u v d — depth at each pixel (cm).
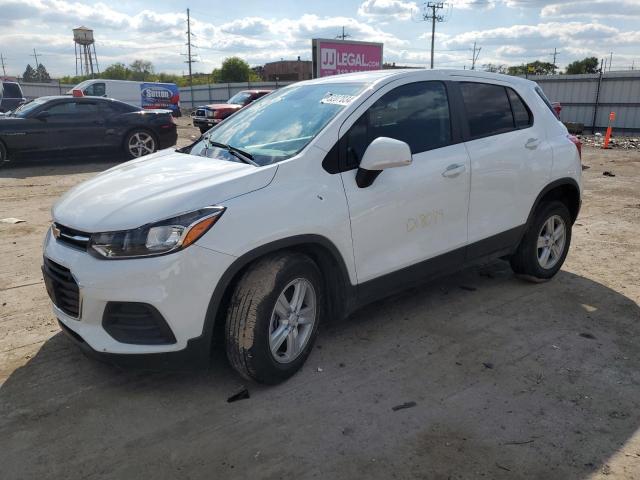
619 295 477
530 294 477
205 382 332
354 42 1983
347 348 377
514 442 279
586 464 263
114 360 291
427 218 385
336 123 346
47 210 782
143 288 278
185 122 2864
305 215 316
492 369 351
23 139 1160
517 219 455
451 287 493
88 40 8469
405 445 277
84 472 257
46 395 318
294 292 326
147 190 307
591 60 6800
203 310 289
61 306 315
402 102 384
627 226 720
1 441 278
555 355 369
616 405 312
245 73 7925
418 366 354
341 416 300
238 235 292
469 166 407
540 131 473
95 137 1234
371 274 359
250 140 375
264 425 293
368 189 347
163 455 269
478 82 439
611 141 2230
